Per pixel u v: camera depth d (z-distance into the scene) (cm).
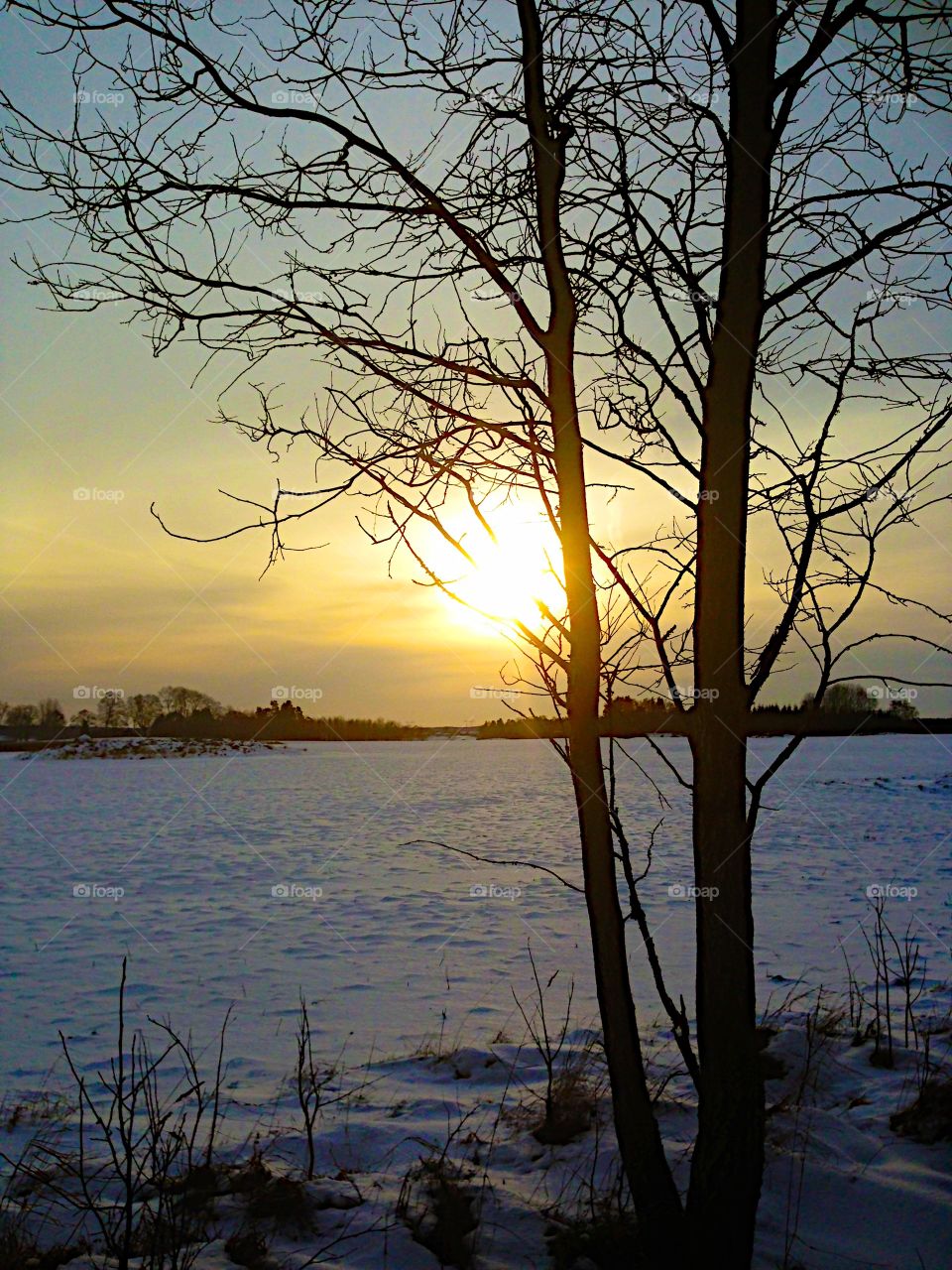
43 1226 372
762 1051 523
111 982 882
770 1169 391
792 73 311
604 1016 312
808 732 311
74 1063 644
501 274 321
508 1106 502
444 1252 348
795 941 986
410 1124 482
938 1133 420
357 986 850
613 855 314
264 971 914
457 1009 766
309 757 6022
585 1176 404
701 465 314
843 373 328
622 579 334
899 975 810
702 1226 295
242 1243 352
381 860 1686
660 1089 461
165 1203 383
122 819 2489
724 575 305
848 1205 370
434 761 5316
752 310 309
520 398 340
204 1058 646
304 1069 608
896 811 2377
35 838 2075
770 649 314
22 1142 478
